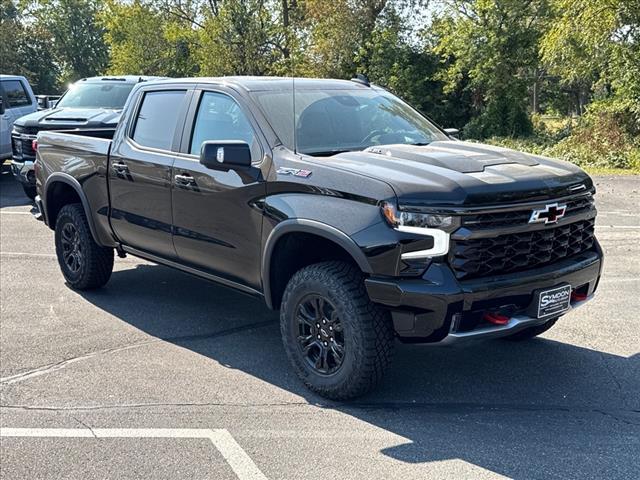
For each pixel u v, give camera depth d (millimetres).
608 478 3406
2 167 15773
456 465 3547
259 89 5031
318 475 3475
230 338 5539
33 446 3818
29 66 61000
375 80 34312
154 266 7863
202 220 5082
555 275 4156
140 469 3564
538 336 5449
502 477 3424
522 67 31125
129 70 41906
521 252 4043
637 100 20141
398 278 3840
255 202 4590
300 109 4934
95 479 3479
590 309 6078
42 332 5660
